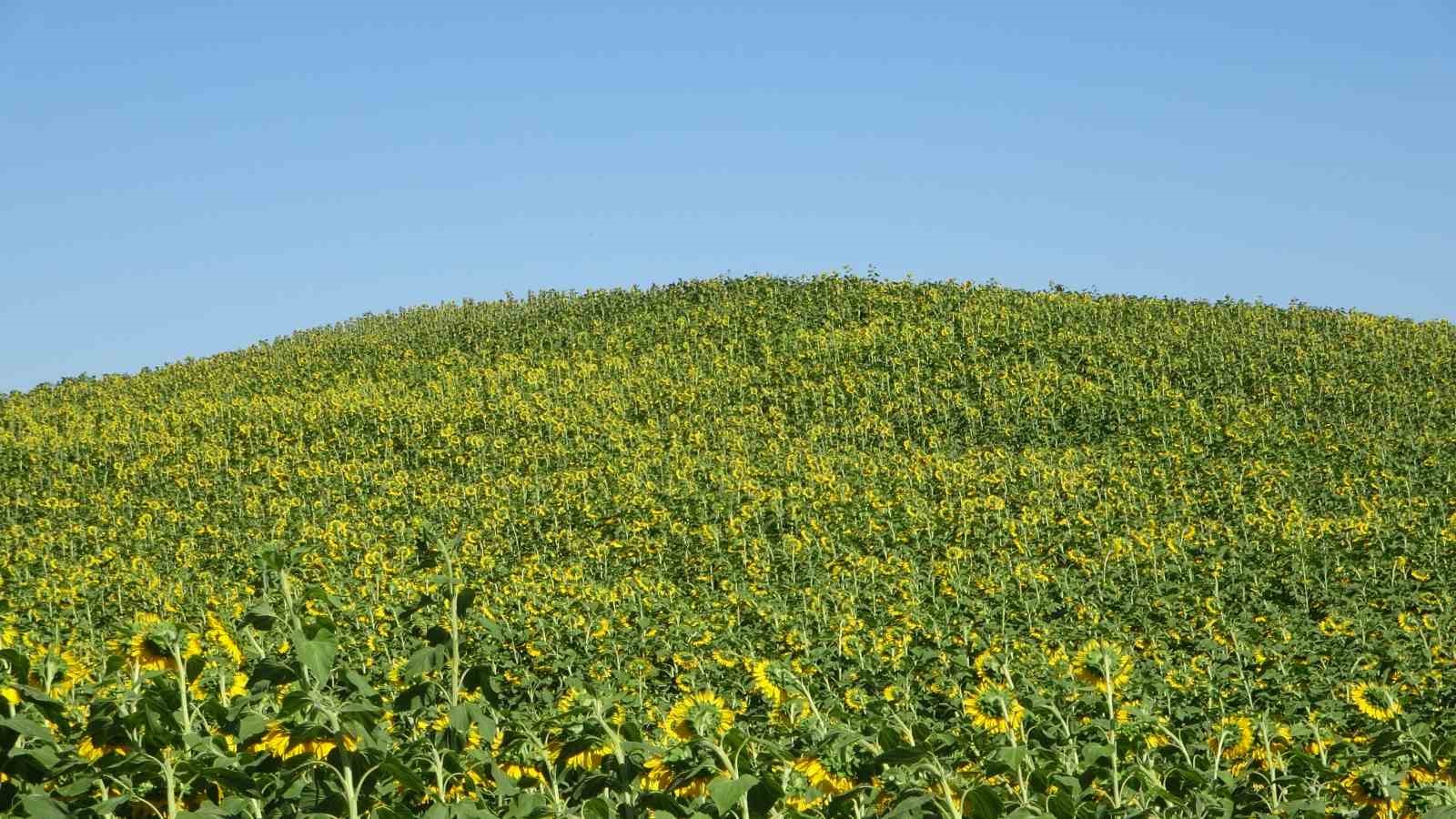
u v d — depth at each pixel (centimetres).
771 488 3844
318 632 386
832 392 5025
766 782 357
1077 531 3064
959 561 2803
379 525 3697
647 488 3838
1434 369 4969
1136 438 4228
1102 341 5500
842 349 5641
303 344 7488
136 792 388
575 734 411
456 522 3588
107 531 3825
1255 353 5291
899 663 1486
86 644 1429
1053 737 524
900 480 3841
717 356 5819
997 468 3812
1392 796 464
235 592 2702
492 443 4659
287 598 387
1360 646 1672
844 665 1578
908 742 422
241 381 6556
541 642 1769
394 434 5006
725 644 1834
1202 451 3931
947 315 6069
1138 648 1886
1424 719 997
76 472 4809
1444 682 1354
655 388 5384
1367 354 5222
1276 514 3031
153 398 6312
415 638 1641
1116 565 2686
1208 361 5156
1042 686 1014
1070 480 3597
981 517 3284
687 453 4456
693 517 3478
